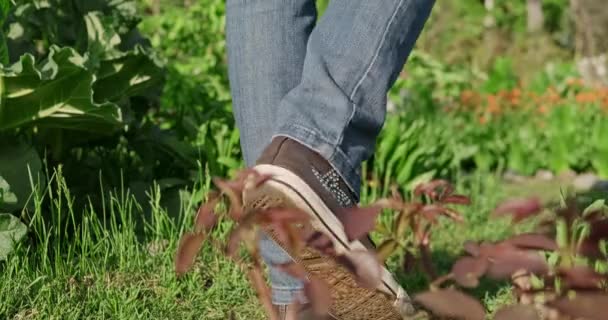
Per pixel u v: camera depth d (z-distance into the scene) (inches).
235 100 77.1
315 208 60.6
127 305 97.5
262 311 100.8
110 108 109.7
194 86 203.0
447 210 42.1
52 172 124.3
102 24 123.6
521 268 38.7
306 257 57.6
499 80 341.4
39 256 109.3
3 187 102.9
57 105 108.7
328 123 66.7
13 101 106.2
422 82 288.4
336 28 69.1
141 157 136.0
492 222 157.4
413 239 43.5
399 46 69.8
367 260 41.8
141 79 119.5
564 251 40.8
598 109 296.5
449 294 39.4
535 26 506.9
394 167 170.7
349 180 66.7
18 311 95.7
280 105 67.9
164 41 242.4
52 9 124.6
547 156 262.2
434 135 217.6
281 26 74.9
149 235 121.6
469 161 258.4
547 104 302.4
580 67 420.2
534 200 38.8
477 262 38.9
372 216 39.4
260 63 75.0
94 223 119.7
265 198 60.5
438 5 458.3
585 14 501.4
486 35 456.1
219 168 144.5
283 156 64.6
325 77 67.7
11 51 115.4
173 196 128.5
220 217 42.5
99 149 135.0
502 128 279.3
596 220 40.7
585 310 38.5
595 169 261.3
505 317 39.0
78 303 97.2
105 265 105.6
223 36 236.8
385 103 69.3
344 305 61.9
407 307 62.4
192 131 151.3
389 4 69.0
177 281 106.0
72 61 104.9
